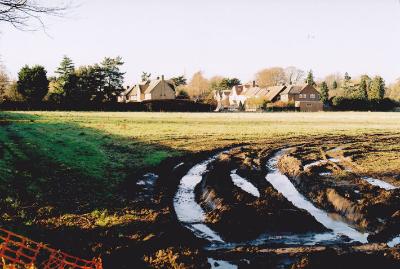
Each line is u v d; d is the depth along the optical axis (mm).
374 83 105562
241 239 10633
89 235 9766
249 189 16125
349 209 13180
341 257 8984
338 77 164875
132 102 79000
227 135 34156
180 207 13578
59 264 7902
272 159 23578
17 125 36719
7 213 10844
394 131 40500
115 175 16844
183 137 31812
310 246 10133
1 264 7680
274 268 8750
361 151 26578
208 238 10758
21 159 18391
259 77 151125
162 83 101750
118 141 28109
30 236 9398
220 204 13383
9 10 10031
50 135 28984
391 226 11625
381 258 9016
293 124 48000
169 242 9711
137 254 8852
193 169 20062
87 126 38594
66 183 14703
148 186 15672
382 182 17875
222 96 134000
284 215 12039
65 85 77875
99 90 87000
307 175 18062
